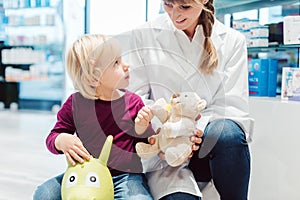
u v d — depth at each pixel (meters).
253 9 2.00
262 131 1.57
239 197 1.24
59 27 4.31
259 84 1.74
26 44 4.56
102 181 1.06
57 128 1.25
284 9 2.04
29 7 4.40
